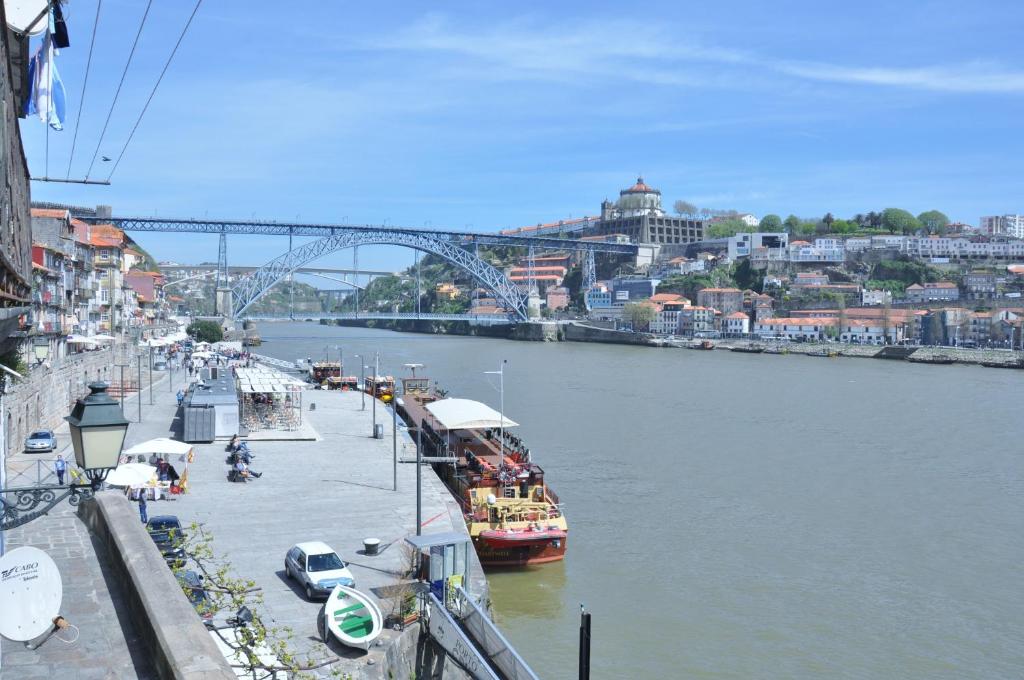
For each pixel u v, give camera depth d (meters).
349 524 37.81
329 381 100.19
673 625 35.31
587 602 37.53
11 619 10.62
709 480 60.06
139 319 150.25
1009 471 64.94
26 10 16.72
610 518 50.09
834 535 47.69
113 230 122.25
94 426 9.88
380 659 24.17
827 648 33.62
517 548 41.12
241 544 34.44
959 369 173.75
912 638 34.72
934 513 52.56
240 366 116.44
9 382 42.81
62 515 22.77
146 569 11.30
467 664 25.22
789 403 105.44
